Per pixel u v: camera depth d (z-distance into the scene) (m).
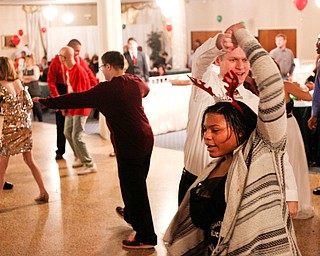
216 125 1.96
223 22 17.30
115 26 8.51
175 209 5.15
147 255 4.11
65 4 19.95
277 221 1.85
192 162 3.00
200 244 2.09
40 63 19.97
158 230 4.61
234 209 1.86
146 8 19.72
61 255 4.17
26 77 11.29
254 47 1.87
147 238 4.17
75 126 6.43
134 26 19.95
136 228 4.18
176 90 9.63
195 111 2.96
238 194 1.87
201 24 18.11
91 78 6.88
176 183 6.04
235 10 16.81
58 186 6.05
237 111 1.98
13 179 6.39
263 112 1.86
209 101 2.90
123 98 3.90
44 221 4.93
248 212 1.85
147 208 4.14
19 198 5.64
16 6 19.38
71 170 6.75
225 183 1.92
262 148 1.90
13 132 5.14
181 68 18.14
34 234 4.62
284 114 1.86
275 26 15.70
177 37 18.83
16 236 4.59
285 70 11.44
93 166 6.59
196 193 2.03
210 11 17.67
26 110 5.20
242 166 1.88
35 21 19.75
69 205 5.37
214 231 1.98
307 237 4.33
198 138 2.96
